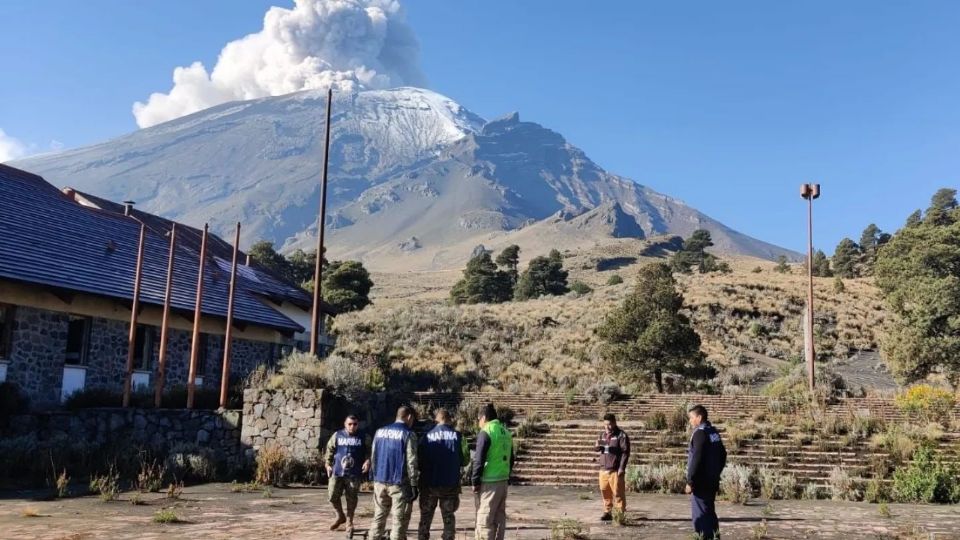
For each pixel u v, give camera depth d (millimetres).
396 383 40438
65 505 13984
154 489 16219
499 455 9805
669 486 18438
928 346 42375
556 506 15578
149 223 34625
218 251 37312
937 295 42750
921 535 11648
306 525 12086
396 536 9500
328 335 44188
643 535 11531
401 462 9578
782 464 20312
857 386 40719
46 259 23172
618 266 169750
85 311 23766
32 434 19031
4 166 27156
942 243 55156
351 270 77125
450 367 46688
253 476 18344
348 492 11188
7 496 15023
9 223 23703
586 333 55781
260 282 35750
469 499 16672
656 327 39469
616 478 13117
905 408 26484
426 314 62219
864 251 122875
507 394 32562
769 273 96250
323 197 25719
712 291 70562
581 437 23297
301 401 19000
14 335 21688
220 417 19406
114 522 12086
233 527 11820
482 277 100812
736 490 16969
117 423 19688
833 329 62375
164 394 21844
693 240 137375
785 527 12617
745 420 25094
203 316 27344
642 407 30078
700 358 40000
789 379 39125
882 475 19172
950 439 21750
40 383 22297
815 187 37250
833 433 22438
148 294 25453
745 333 60781
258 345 31766
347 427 11555
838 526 12797
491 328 58281
